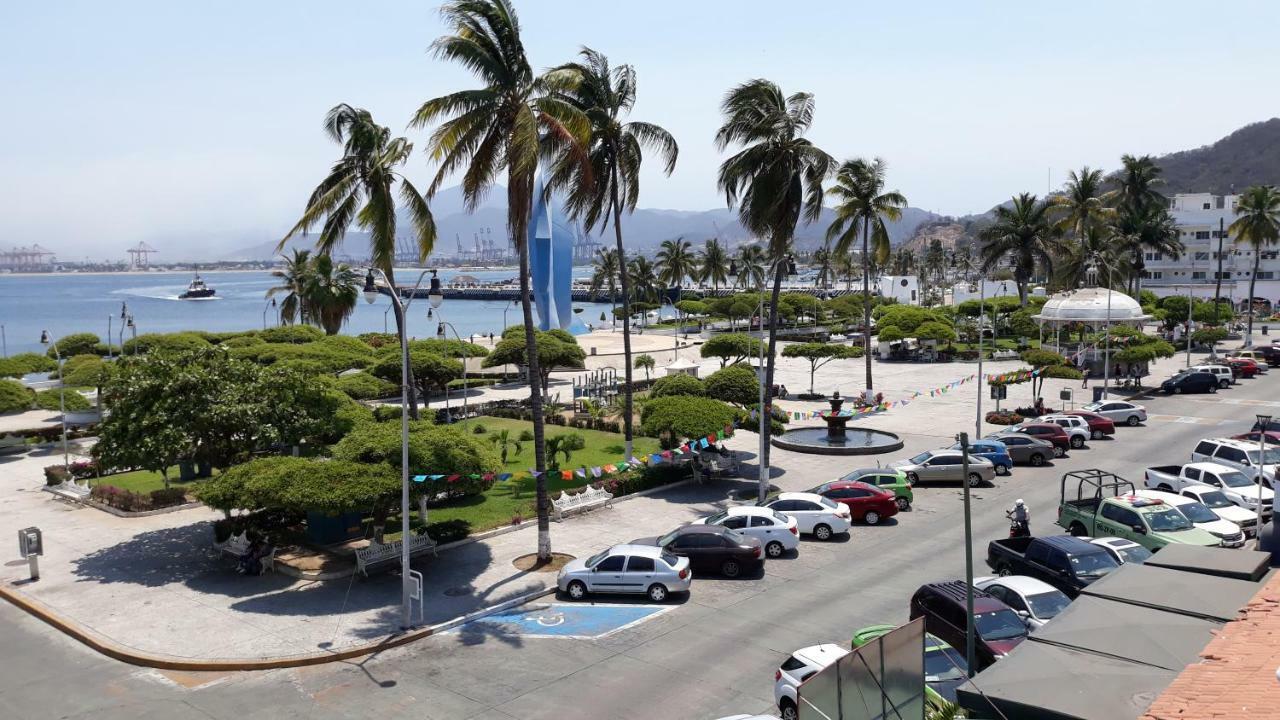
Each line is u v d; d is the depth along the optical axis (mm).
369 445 26188
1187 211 134000
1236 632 12070
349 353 58344
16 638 22047
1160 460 39500
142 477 39594
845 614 22031
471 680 18969
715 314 113875
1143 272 98750
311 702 18094
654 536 29438
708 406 35312
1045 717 10844
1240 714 9102
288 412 29859
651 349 87062
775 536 27281
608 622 22203
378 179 32625
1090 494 33656
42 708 18078
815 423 50281
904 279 133375
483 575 25781
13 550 28891
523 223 25391
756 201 34594
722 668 19125
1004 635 17469
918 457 37156
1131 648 12406
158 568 26797
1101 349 69312
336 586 25000
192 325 166000
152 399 28688
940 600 19188
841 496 30953
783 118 33562
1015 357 77875
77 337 79062
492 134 26125
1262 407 52906
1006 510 31984
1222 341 88000
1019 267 89875
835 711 10422
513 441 45156
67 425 42625
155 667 20062
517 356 55500
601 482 34656
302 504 23594
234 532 27781
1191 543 23609
